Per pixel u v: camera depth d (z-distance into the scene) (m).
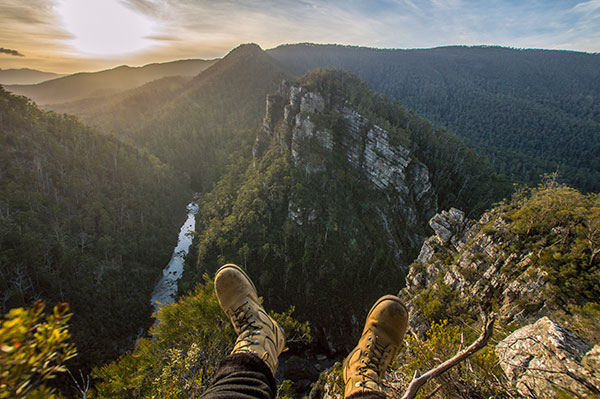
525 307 16.81
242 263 67.75
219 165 134.25
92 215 71.19
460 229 33.50
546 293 16.19
